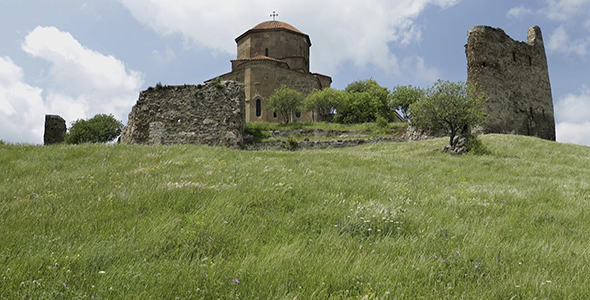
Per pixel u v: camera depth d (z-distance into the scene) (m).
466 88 24.62
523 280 4.22
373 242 5.63
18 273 3.93
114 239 5.14
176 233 5.39
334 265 4.48
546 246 5.66
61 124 33.09
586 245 5.99
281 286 3.87
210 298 3.70
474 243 5.63
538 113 36.66
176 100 26.70
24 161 13.98
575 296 3.93
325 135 37.66
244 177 9.71
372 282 4.07
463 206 8.76
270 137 35.94
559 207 9.73
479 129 31.47
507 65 34.25
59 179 10.06
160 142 25.97
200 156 15.47
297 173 11.75
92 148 17.12
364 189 9.88
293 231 5.98
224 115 26.34
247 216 6.43
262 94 46.53
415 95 62.00
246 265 4.36
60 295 3.54
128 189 7.99
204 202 7.01
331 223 6.45
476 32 32.84
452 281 4.23
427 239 5.63
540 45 38.41
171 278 3.98
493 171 18.20
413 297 3.82
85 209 6.59
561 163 21.53
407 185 11.73
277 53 51.59
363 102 48.69
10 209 6.76
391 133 37.88
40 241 4.93
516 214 8.37
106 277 3.95
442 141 28.44
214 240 5.21
